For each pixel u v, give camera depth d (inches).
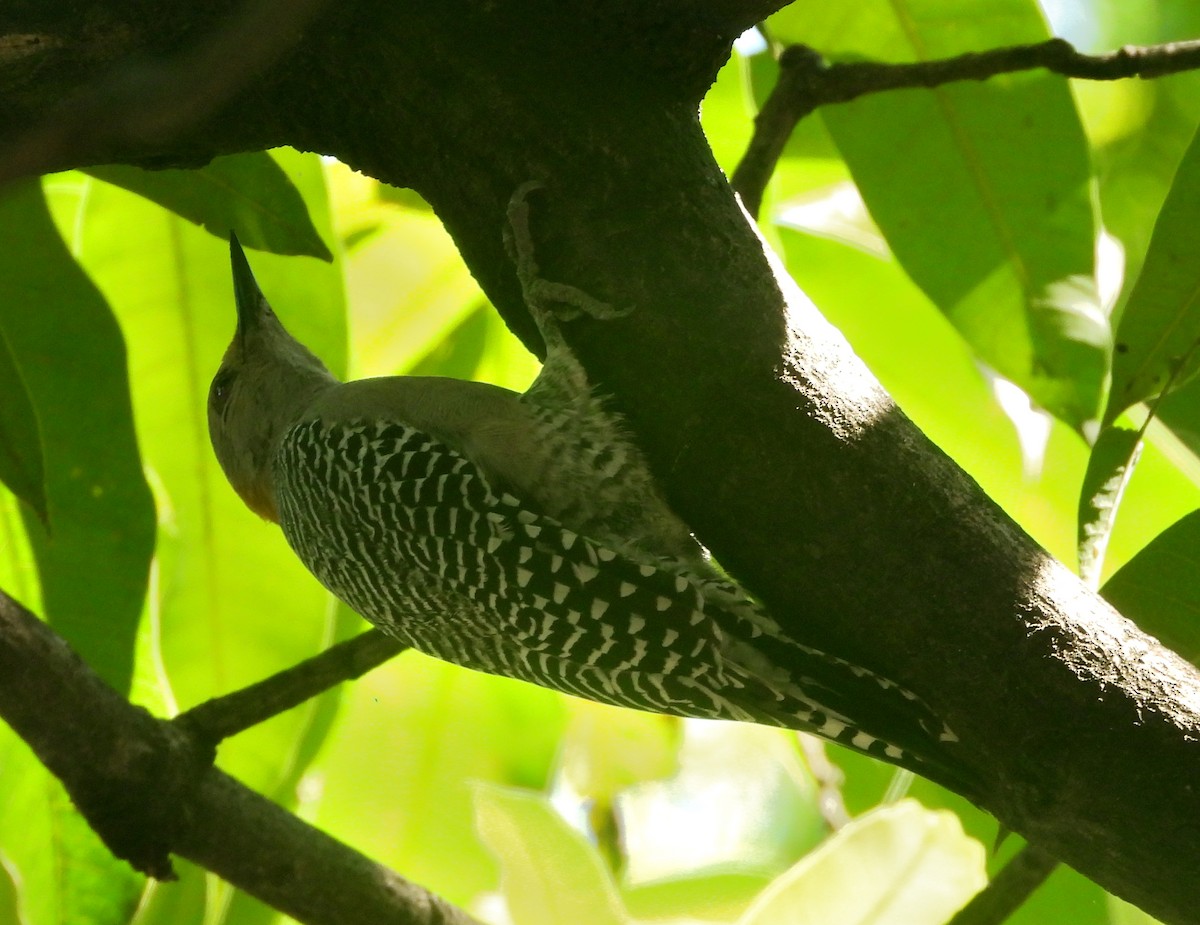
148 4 221.8
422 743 412.2
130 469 311.4
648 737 440.5
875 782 407.2
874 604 213.0
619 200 229.6
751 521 220.7
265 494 369.1
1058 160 330.6
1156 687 201.3
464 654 319.6
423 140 239.0
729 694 276.4
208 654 366.3
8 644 239.3
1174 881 198.8
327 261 300.0
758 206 300.8
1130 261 398.0
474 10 231.1
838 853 338.6
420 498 304.3
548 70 230.7
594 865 389.4
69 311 306.0
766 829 507.2
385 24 232.2
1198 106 395.5
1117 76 288.0
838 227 398.0
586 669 294.4
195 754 259.6
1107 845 202.2
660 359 225.5
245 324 364.5
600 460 277.3
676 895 414.9
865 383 224.1
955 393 395.2
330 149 249.4
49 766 249.4
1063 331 331.6
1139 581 242.8
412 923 269.0
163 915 325.7
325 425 332.2
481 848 404.8
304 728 334.3
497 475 304.5
